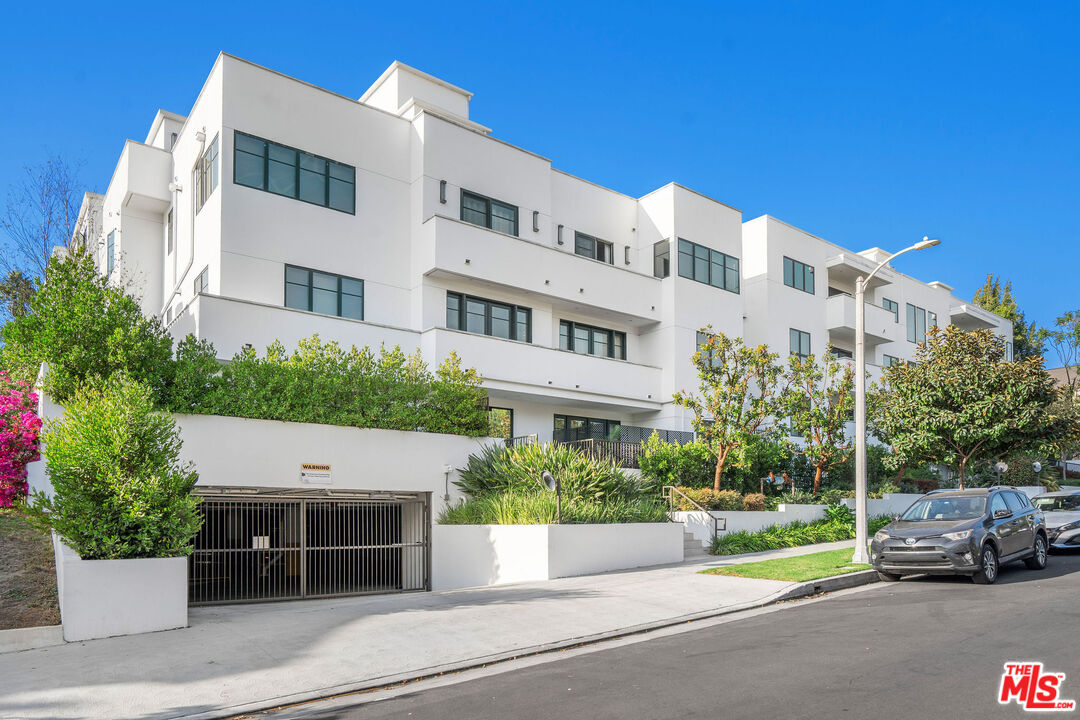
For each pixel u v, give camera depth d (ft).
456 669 27.71
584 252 90.33
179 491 35.86
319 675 26.76
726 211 97.25
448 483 56.08
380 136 74.13
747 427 71.05
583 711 21.93
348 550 53.47
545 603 38.81
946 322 145.79
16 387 46.47
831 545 63.72
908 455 73.67
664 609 37.40
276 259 66.03
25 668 27.27
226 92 64.95
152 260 82.07
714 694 23.08
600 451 67.00
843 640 29.91
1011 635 29.55
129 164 78.54
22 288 71.26
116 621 32.14
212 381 46.88
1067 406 98.63
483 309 77.00
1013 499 49.57
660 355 89.86
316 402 50.01
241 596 48.21
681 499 64.23
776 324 104.68
